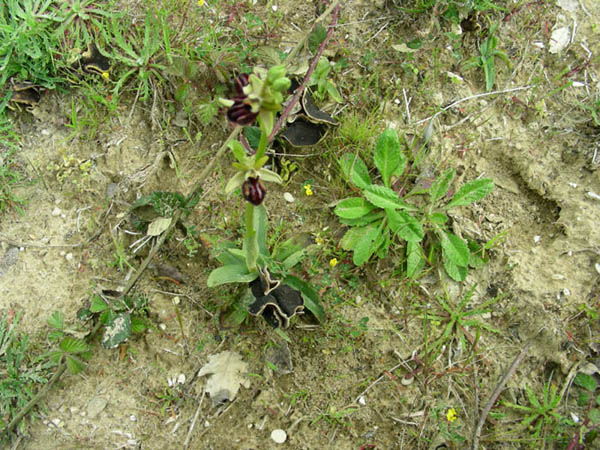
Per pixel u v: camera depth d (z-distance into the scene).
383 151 0.46
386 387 0.44
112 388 0.43
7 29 0.48
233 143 0.33
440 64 0.53
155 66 0.49
